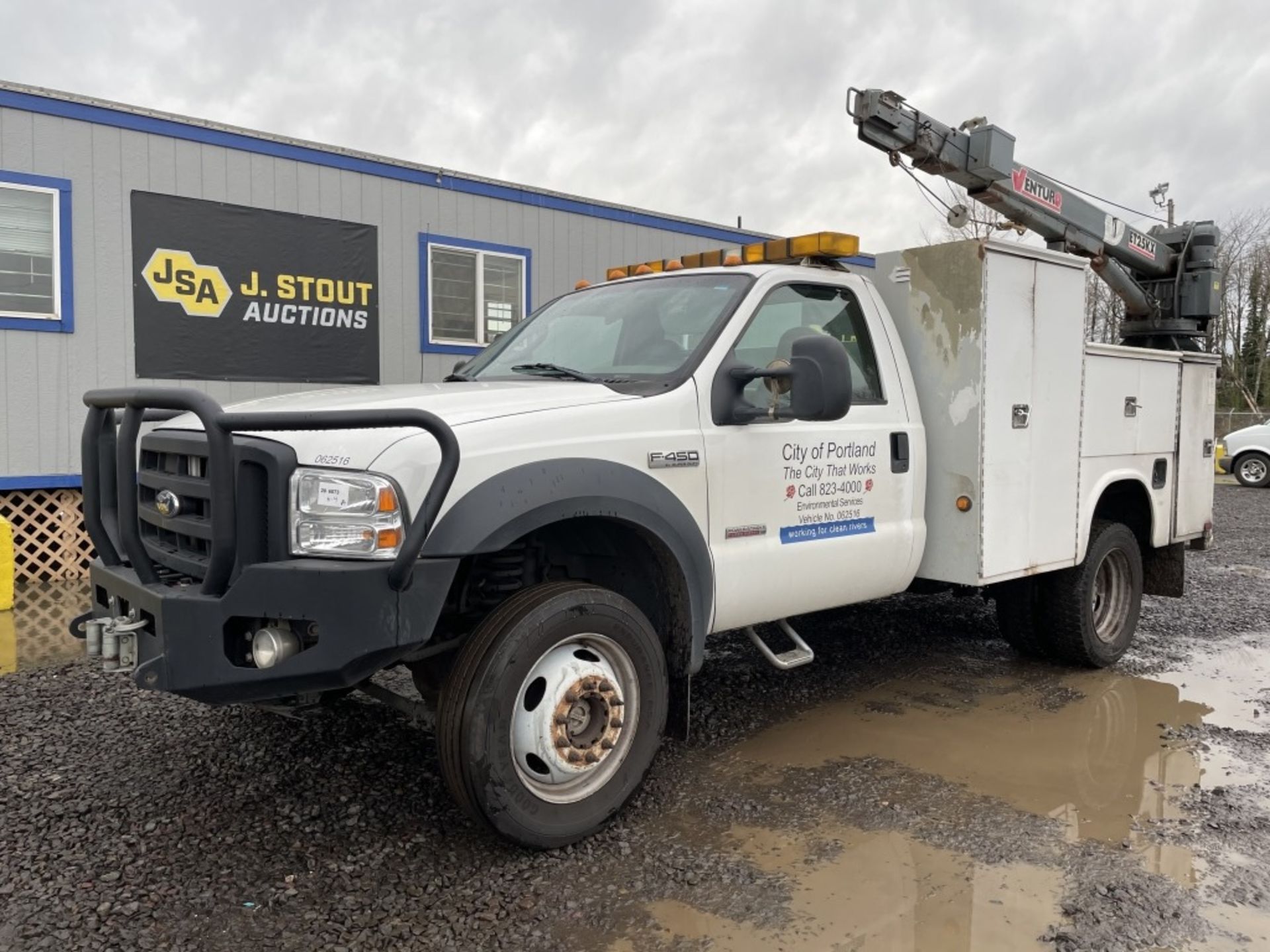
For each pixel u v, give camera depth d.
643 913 2.86
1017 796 3.75
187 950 2.63
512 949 2.66
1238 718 4.74
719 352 3.82
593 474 3.25
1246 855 3.25
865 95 5.53
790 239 4.38
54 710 4.64
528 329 4.78
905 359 4.70
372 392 3.68
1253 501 16.41
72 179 8.09
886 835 3.40
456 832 3.37
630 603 3.43
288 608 2.79
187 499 3.23
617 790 3.38
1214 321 7.52
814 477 4.11
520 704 3.13
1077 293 5.09
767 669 5.52
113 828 3.36
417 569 2.83
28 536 8.27
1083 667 5.57
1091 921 2.82
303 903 2.88
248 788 3.72
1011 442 4.71
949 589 5.52
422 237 10.40
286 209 9.38
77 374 8.25
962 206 6.11
